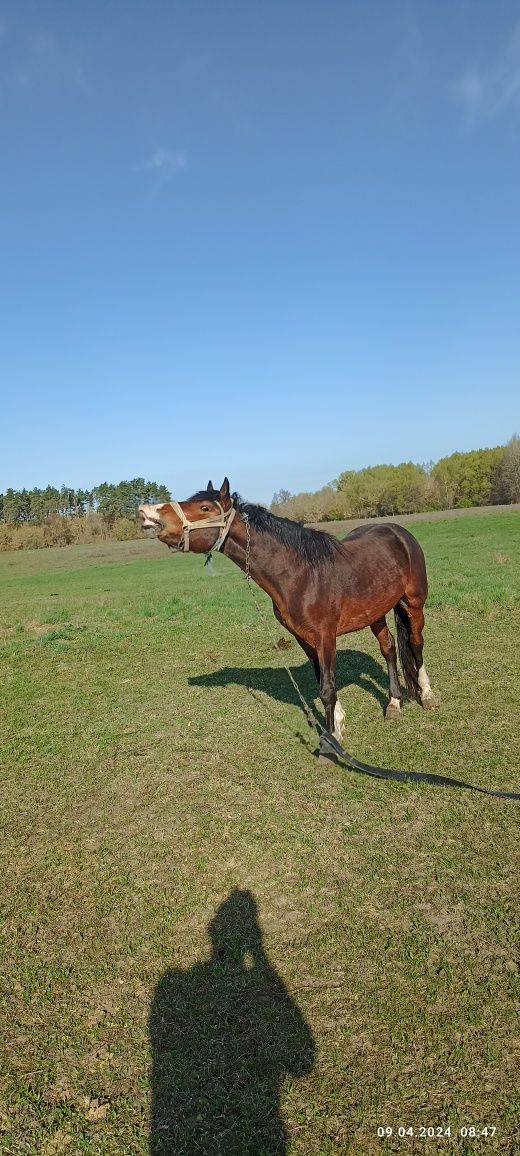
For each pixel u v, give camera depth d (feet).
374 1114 7.12
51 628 42.19
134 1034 8.48
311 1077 7.63
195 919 10.85
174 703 23.54
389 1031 8.20
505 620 32.65
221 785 16.14
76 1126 7.27
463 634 30.48
